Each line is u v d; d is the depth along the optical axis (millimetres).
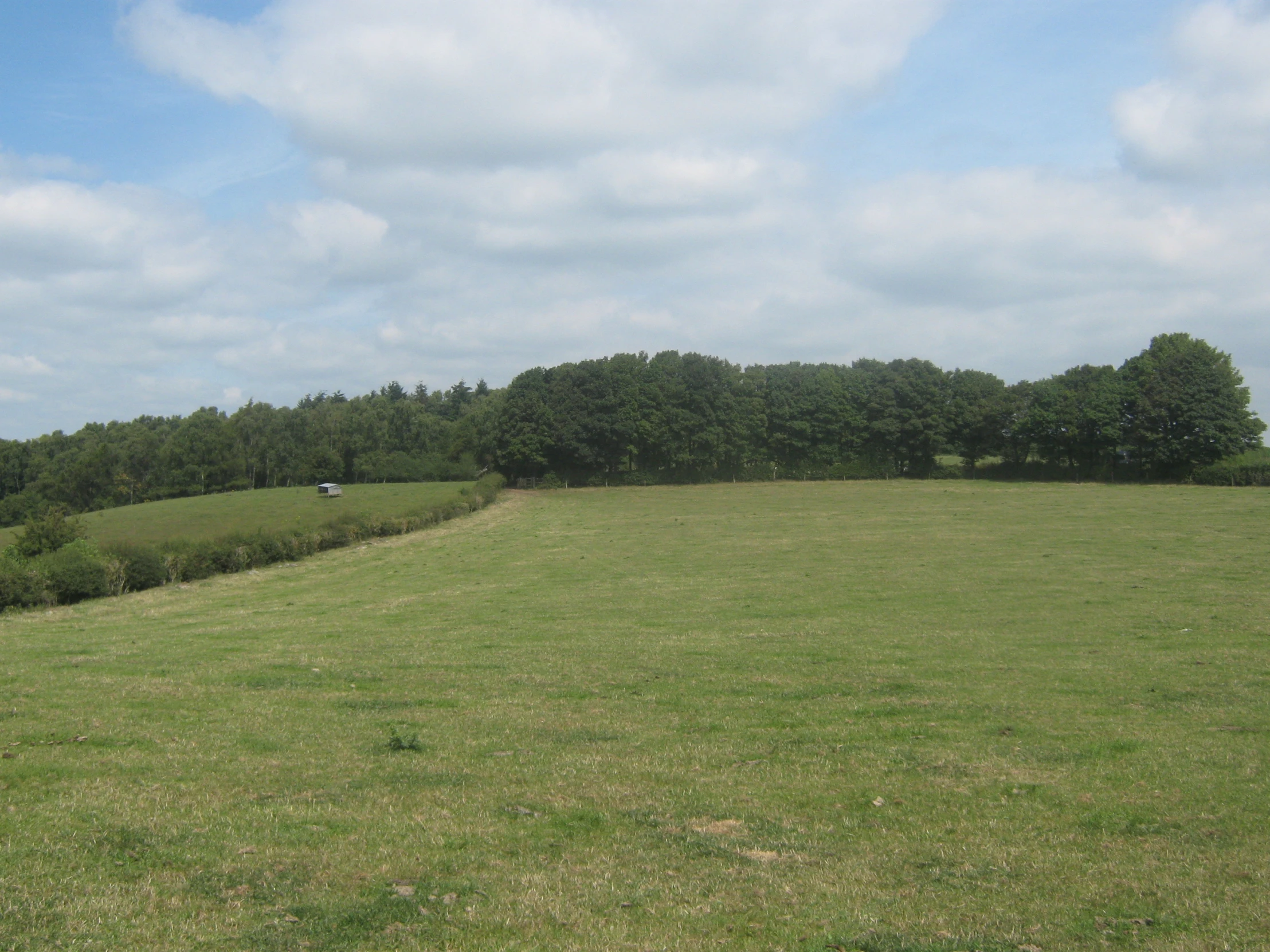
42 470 145750
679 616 32906
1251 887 9055
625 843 10492
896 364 137250
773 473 136625
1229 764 13500
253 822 10656
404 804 11625
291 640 28547
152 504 112500
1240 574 40031
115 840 9859
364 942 7793
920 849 10328
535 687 20500
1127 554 48844
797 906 8688
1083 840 10570
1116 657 23391
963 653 24406
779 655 24547
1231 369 111625
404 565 55125
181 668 22844
